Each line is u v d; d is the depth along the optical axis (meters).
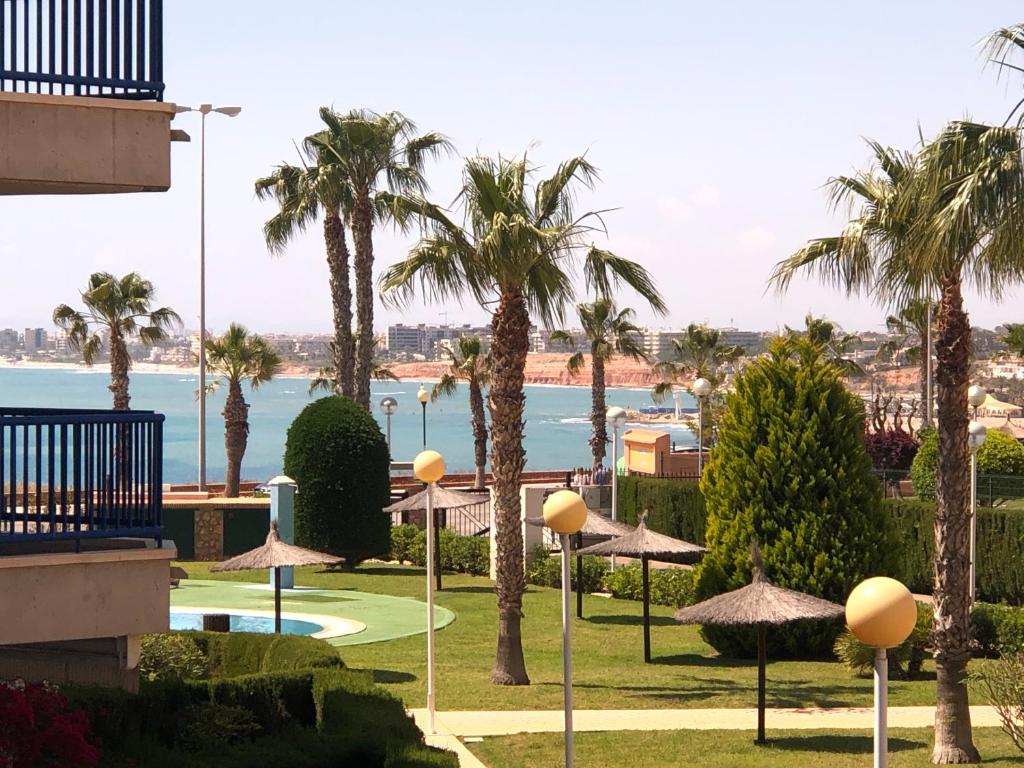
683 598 32.38
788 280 19.20
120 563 11.89
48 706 11.97
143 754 13.65
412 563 39.41
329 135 44.62
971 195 15.70
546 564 35.91
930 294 17.62
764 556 25.14
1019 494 40.22
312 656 17.45
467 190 22.25
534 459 137.88
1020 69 15.77
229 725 14.59
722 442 25.91
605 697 21.33
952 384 17.61
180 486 59.69
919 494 46.03
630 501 43.31
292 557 24.28
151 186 12.21
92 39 12.21
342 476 37.09
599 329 64.75
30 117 11.80
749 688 22.17
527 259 21.67
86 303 57.97
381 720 14.72
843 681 22.98
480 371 65.50
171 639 19.03
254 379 58.56
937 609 17.61
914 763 17.28
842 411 25.36
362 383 44.97
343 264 45.41
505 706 20.47
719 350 82.88
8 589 11.44
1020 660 17.89
